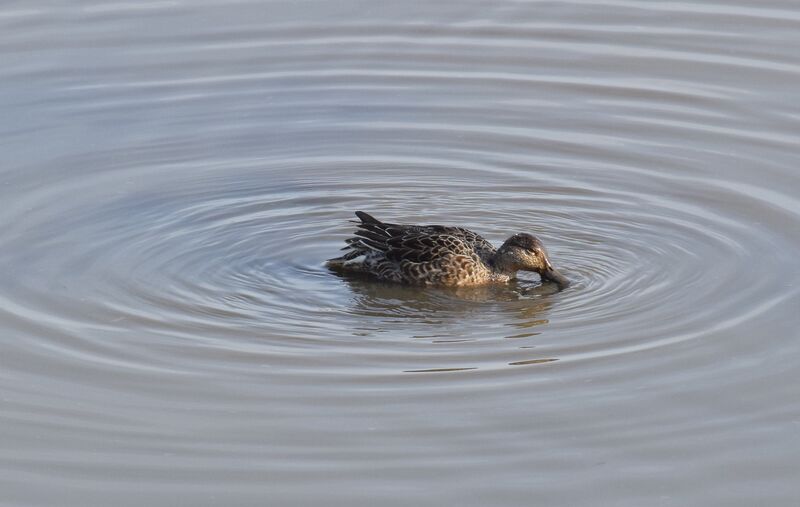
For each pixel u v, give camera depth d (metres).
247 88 23.45
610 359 15.07
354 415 13.91
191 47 24.72
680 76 23.47
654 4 26.31
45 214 19.22
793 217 18.80
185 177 20.64
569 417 13.85
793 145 21.03
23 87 23.17
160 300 16.69
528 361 15.05
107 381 14.64
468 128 22.17
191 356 15.19
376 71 24.05
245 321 16.14
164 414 13.98
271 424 13.77
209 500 12.55
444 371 14.83
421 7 26.42
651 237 18.55
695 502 12.48
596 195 19.95
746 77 23.25
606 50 24.50
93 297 16.73
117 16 25.92
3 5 26.30
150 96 23.08
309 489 12.69
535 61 24.22
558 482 12.77
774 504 12.42
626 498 12.52
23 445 13.45
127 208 19.53
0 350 15.31
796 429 13.59
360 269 17.80
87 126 22.08
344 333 15.84
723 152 21.00
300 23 25.70
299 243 18.62
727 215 19.03
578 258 18.03
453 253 17.31
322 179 20.67
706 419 13.80
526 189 20.28
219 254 18.16
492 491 12.63
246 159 21.28
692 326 15.82
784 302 16.34
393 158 21.31
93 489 12.76
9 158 20.92
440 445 13.38
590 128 22.03
